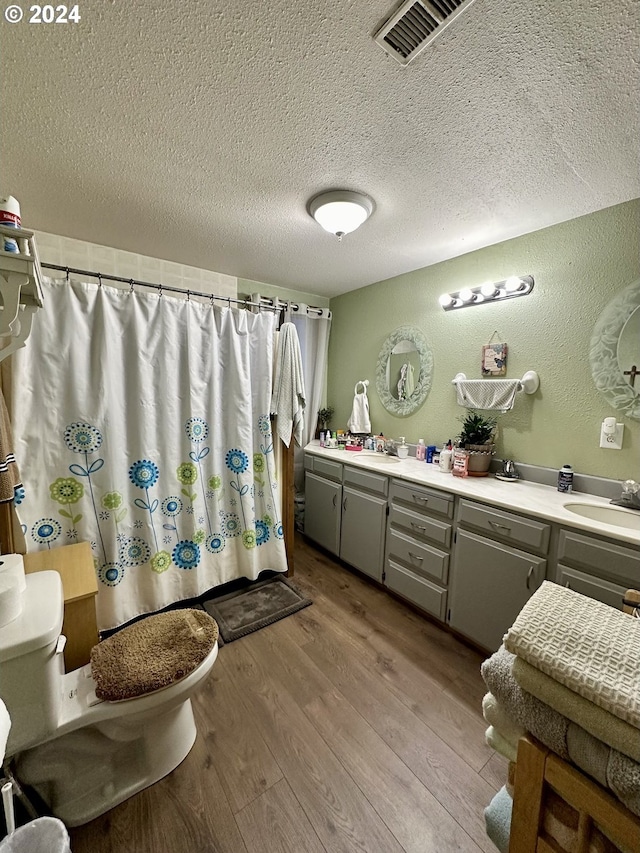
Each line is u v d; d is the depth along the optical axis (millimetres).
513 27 857
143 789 1090
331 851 949
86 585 1236
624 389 1637
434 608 1887
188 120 1171
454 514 1806
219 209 1763
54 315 1484
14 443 1404
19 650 859
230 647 1721
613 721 450
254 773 1143
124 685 997
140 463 1713
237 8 828
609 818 431
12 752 888
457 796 1089
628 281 1615
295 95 1067
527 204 1666
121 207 1743
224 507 2066
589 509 1588
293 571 2492
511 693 576
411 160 1372
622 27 841
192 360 1843
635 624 578
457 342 2344
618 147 1268
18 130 1208
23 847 765
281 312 3045
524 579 1513
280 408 2254
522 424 2021
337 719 1343
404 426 2742
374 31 873
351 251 2268
